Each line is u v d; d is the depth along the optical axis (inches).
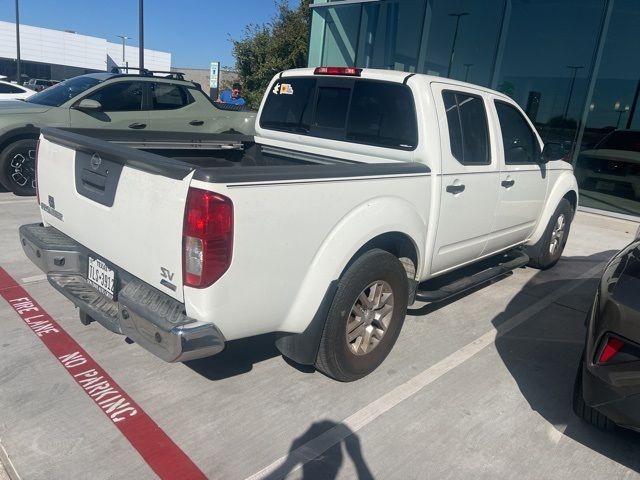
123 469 95.4
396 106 144.5
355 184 114.3
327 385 127.4
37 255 127.6
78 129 138.1
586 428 118.6
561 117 406.9
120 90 311.3
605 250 280.8
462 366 142.3
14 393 115.2
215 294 92.8
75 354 132.8
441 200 142.2
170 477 94.3
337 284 114.0
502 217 178.9
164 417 110.7
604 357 99.7
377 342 131.3
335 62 551.5
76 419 108.1
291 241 102.5
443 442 109.4
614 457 109.3
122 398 116.2
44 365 127.0
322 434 109.0
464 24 454.6
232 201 90.7
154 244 98.0
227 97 608.1
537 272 233.9
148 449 101.0
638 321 94.8
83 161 116.0
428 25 474.0
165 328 92.4
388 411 118.6
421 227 136.8
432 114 140.3
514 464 104.7
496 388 132.4
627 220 367.2
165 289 98.3
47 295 165.9
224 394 120.5
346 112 156.2
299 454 102.4
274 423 111.4
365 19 516.7
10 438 101.2
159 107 326.6
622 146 373.7
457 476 99.8
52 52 2192.4
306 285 109.2
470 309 183.6
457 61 466.9
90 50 2298.2
